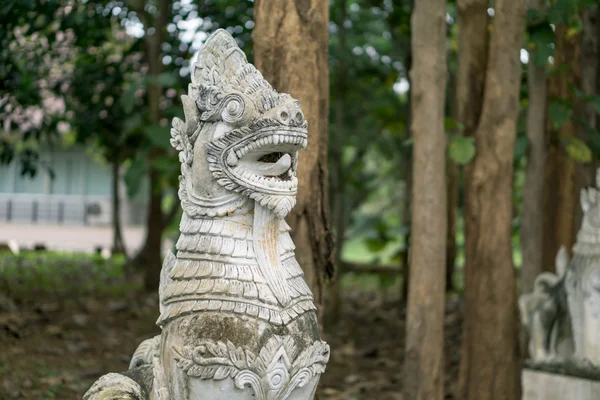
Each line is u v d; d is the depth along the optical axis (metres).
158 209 8.45
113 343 5.77
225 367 2.11
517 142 4.95
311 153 3.30
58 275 9.19
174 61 7.50
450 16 7.82
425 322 3.92
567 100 4.81
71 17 6.38
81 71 7.39
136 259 10.75
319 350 2.26
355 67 8.60
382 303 8.74
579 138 5.64
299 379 2.21
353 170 10.73
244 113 2.19
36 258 11.02
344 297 9.39
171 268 2.38
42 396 4.25
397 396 5.01
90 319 6.61
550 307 4.19
